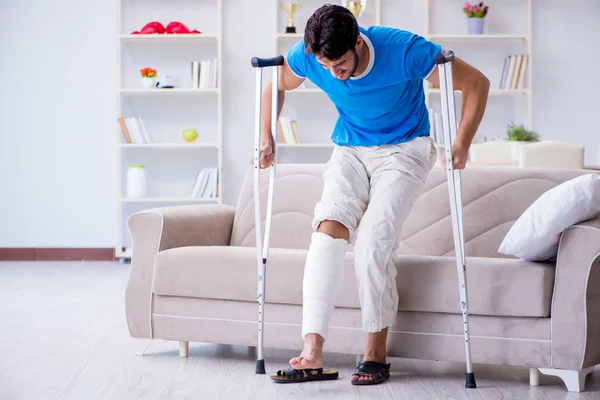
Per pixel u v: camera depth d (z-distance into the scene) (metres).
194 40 6.55
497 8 6.57
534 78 6.56
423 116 2.61
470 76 2.47
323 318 2.37
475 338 2.50
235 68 6.56
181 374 2.65
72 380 2.57
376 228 2.44
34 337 3.31
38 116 6.52
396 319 2.58
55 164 6.54
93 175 6.54
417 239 3.04
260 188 3.28
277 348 2.97
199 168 6.61
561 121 6.58
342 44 2.22
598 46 6.54
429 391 2.43
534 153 4.84
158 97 6.57
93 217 6.55
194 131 6.38
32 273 5.60
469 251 2.98
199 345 3.16
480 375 2.66
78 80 6.52
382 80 2.39
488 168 3.07
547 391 2.45
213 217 3.21
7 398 2.36
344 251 2.45
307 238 3.18
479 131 6.57
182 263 2.76
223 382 2.54
